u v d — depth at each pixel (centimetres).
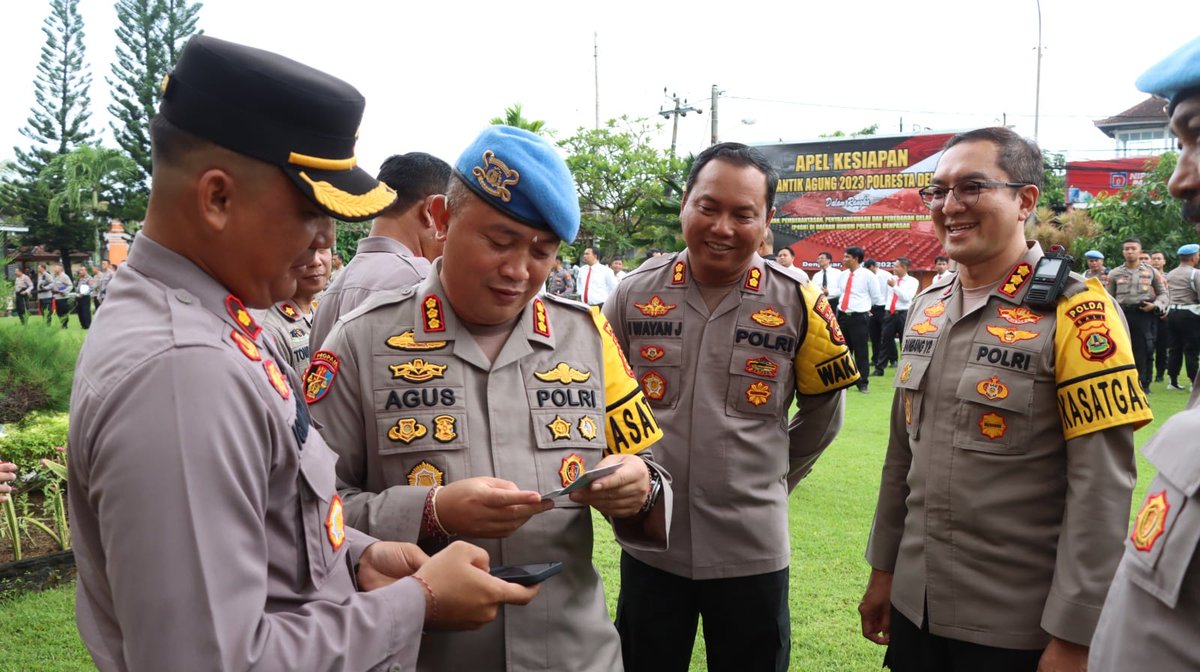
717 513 241
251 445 101
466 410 162
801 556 425
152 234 108
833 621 350
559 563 147
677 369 253
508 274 155
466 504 143
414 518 146
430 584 123
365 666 108
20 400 508
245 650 94
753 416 248
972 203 204
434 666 154
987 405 200
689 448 246
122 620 92
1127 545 118
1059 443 196
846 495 533
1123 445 185
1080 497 183
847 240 1769
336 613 109
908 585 215
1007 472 198
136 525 90
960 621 203
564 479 165
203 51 102
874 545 238
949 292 224
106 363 97
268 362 114
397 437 159
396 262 276
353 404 163
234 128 101
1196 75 103
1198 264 1107
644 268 274
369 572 135
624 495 154
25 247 3428
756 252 266
